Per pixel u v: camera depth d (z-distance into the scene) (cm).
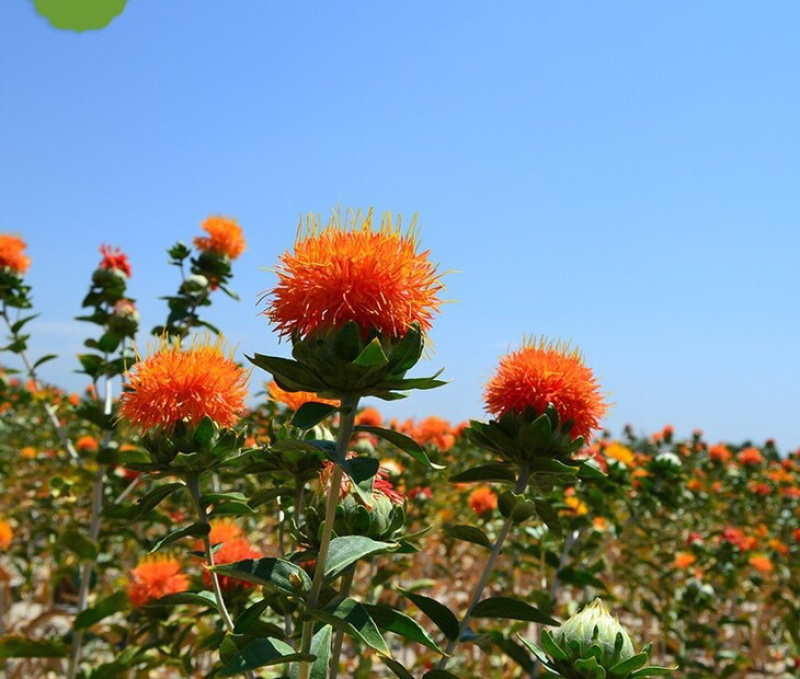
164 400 212
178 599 229
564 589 727
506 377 239
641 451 1345
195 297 592
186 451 216
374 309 165
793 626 737
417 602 232
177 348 223
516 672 601
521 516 235
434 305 178
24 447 1232
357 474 165
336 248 170
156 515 498
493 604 228
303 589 178
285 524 282
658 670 193
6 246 565
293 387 172
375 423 730
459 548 855
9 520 869
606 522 584
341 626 163
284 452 239
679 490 525
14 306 577
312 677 204
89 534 514
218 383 218
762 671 815
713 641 672
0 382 665
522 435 230
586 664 192
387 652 163
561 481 249
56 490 572
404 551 225
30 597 809
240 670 162
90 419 511
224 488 621
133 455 499
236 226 611
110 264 577
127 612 510
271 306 174
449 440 742
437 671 199
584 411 234
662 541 788
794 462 1407
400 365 167
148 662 455
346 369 165
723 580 730
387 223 177
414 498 661
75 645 478
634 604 779
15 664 597
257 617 194
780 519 1106
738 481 1107
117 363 523
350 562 184
